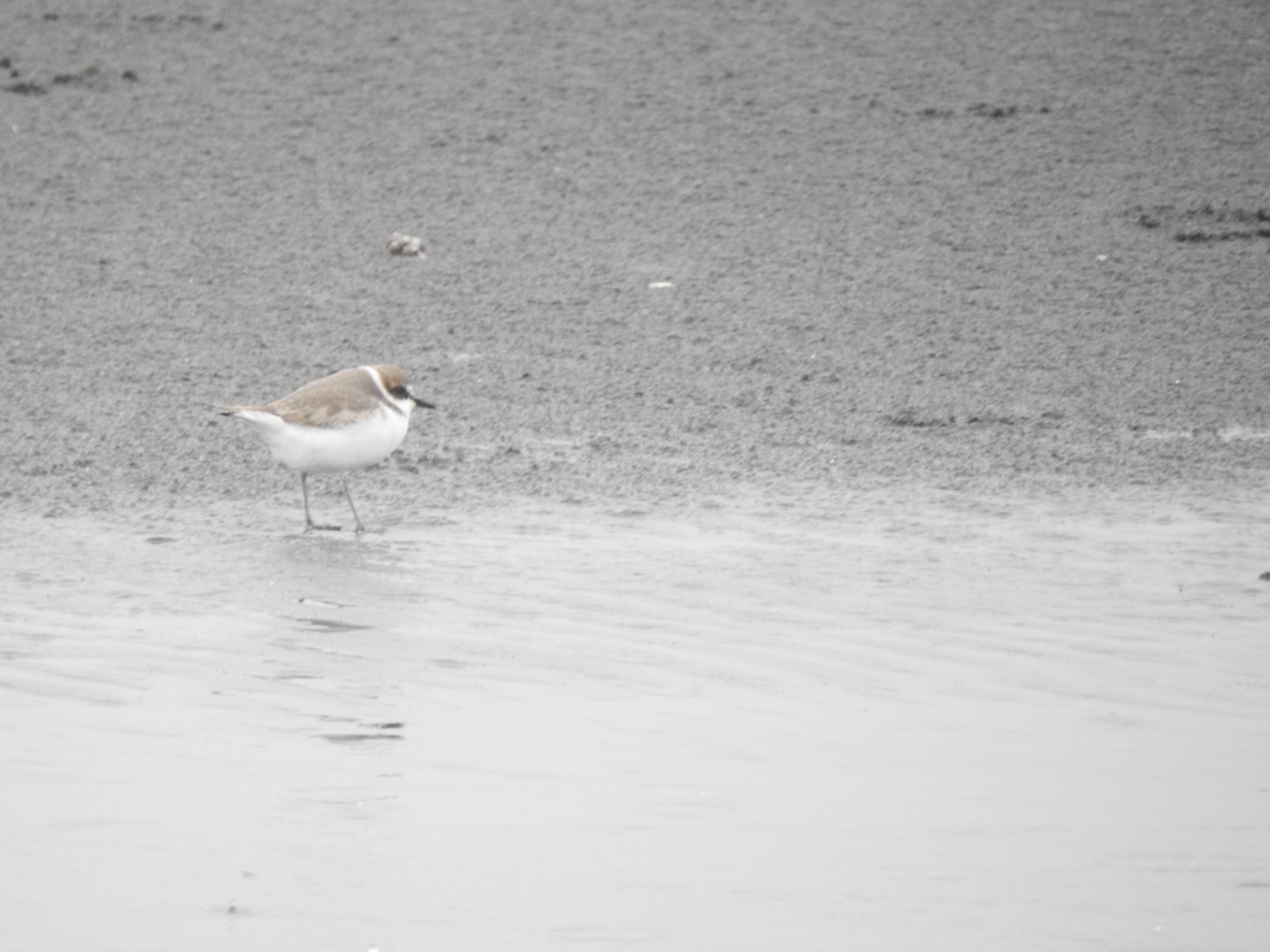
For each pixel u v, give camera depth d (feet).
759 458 47.29
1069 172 75.61
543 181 75.56
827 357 56.70
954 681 31.40
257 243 68.59
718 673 31.78
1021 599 36.09
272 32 95.86
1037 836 24.98
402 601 35.86
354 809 25.81
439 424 50.42
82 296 62.69
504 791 26.45
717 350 57.31
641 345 57.93
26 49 92.84
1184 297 62.34
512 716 29.63
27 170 76.95
